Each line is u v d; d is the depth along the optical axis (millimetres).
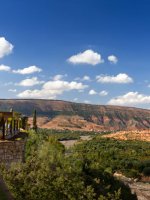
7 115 28156
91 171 49562
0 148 26703
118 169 102250
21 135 36031
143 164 102562
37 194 28391
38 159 32562
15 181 27172
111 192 46125
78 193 32906
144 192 79375
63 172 35594
